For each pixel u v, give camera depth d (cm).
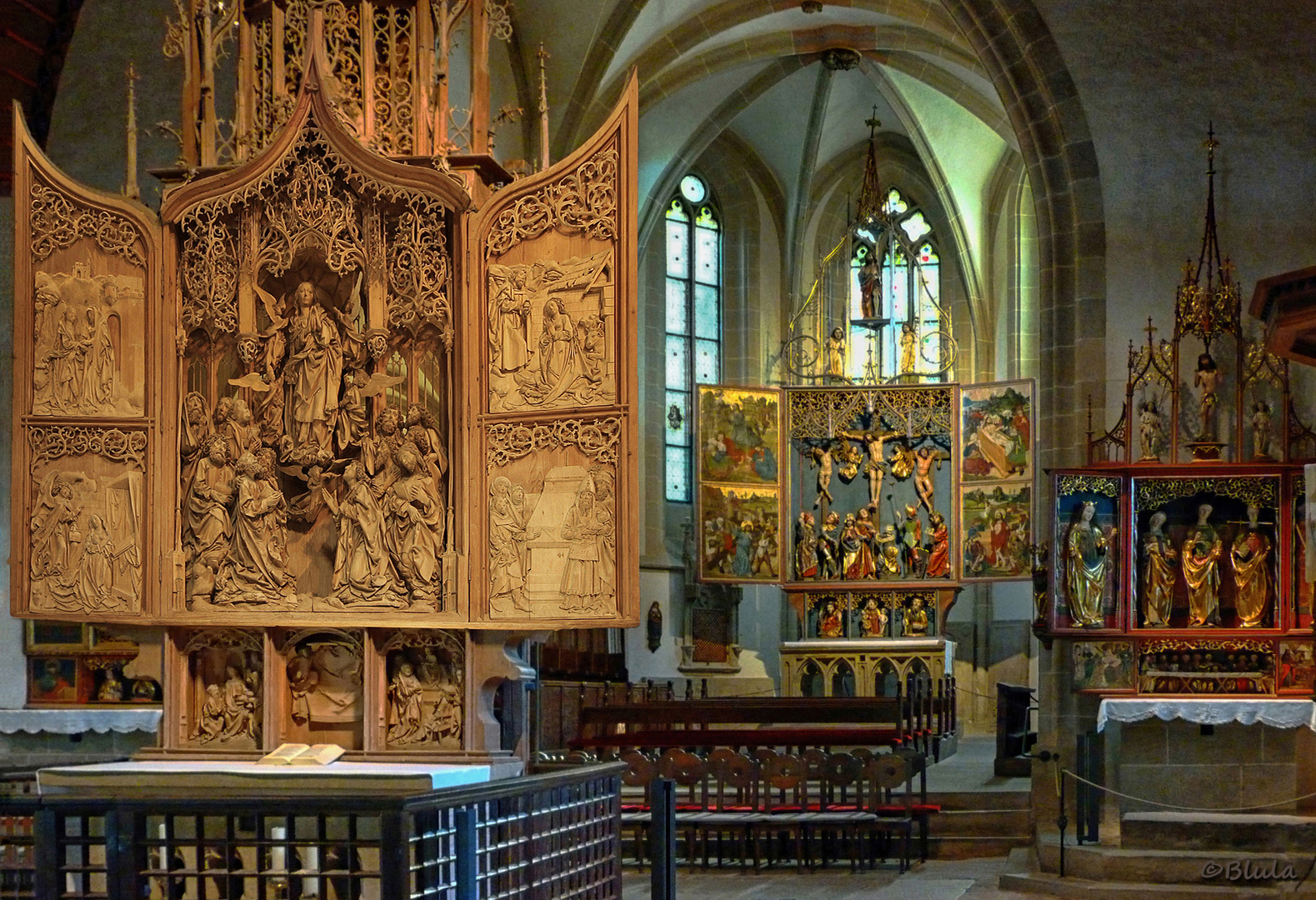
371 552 1002
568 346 987
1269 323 1292
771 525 2719
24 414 1052
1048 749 1881
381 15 1055
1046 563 1902
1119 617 1781
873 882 1619
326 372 1013
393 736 1005
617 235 979
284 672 1023
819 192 3462
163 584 1023
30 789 1048
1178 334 1816
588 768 995
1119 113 1934
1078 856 1594
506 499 991
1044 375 1981
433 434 1004
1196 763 1822
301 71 1066
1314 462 1738
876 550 2773
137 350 1041
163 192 1037
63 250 1058
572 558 974
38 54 1695
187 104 1077
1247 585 1772
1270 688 1761
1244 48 1877
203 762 994
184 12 1087
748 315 3378
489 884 866
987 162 3259
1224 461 1809
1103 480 1788
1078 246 1948
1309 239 1877
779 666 3328
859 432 2753
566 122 2552
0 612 1905
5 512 1867
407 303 1010
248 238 1031
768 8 2683
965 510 2600
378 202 1016
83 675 1908
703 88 2975
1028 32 1962
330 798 795
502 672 992
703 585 3225
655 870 1025
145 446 1035
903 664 2730
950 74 2925
